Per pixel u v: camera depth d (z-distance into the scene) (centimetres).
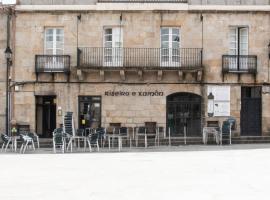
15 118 2869
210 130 2733
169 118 2878
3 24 2889
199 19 2881
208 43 2881
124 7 2873
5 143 2612
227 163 1781
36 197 1140
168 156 2084
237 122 2884
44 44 2891
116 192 1195
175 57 2883
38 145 2597
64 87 2872
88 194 1172
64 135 2402
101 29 2875
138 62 2866
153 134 2719
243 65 2889
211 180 1377
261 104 2906
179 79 2870
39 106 2905
